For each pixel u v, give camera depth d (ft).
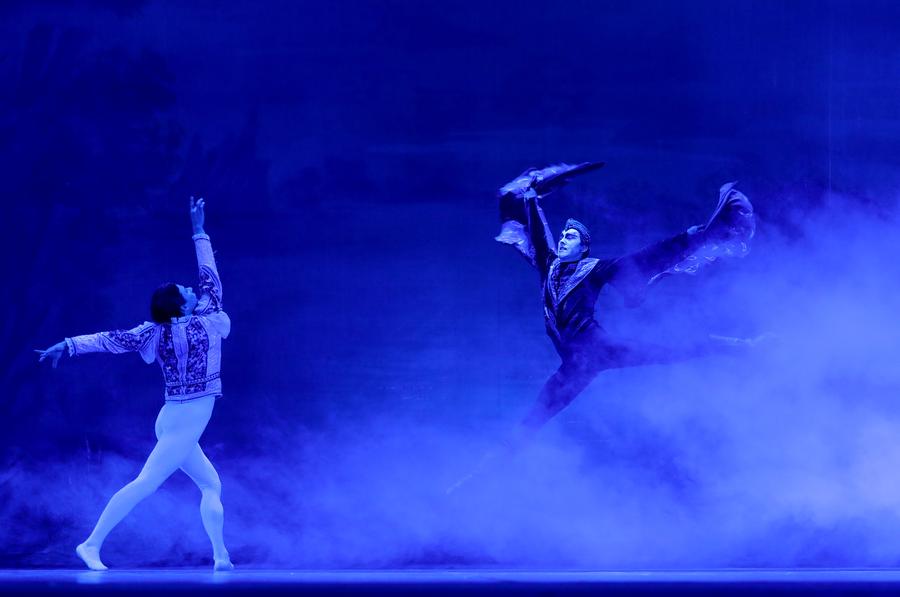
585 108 57.06
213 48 58.85
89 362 58.18
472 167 57.36
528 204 53.88
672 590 34.58
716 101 56.70
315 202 58.03
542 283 53.01
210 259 47.19
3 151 59.21
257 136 58.49
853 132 56.18
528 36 57.52
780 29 56.59
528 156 57.16
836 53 56.34
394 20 58.18
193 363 45.19
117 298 58.44
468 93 57.72
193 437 45.11
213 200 58.44
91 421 57.82
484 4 57.88
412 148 57.77
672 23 57.00
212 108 58.75
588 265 51.88
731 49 56.75
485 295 57.00
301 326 57.52
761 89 56.54
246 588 35.04
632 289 52.08
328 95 58.23
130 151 58.95
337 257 57.77
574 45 57.31
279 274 57.93
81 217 59.00
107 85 59.16
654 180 56.59
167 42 59.00
